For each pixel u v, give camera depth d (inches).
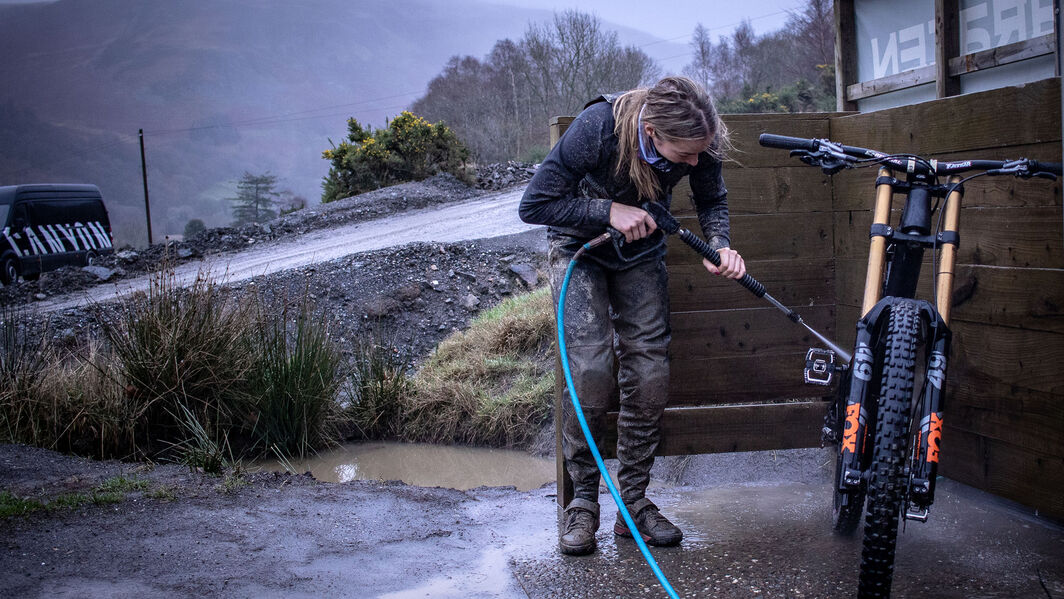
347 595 90.7
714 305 125.4
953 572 90.4
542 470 193.9
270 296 327.3
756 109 1066.1
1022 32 160.2
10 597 85.6
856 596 85.4
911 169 87.7
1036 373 98.9
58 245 587.2
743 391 127.3
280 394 207.2
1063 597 82.5
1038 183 97.0
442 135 731.4
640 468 107.2
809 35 1488.7
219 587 91.1
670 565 97.7
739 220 125.7
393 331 320.8
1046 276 96.4
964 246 110.4
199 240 534.0
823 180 128.1
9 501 118.1
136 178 7253.9
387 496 135.1
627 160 95.8
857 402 77.9
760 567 95.0
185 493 130.3
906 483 72.7
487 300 342.0
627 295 104.2
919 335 82.4
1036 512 107.3
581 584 93.0
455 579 96.3
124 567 96.2
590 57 1637.6
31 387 184.9
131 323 197.6
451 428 222.1
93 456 181.3
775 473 140.6
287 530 113.5
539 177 99.2
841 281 128.4
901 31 198.4
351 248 435.2
